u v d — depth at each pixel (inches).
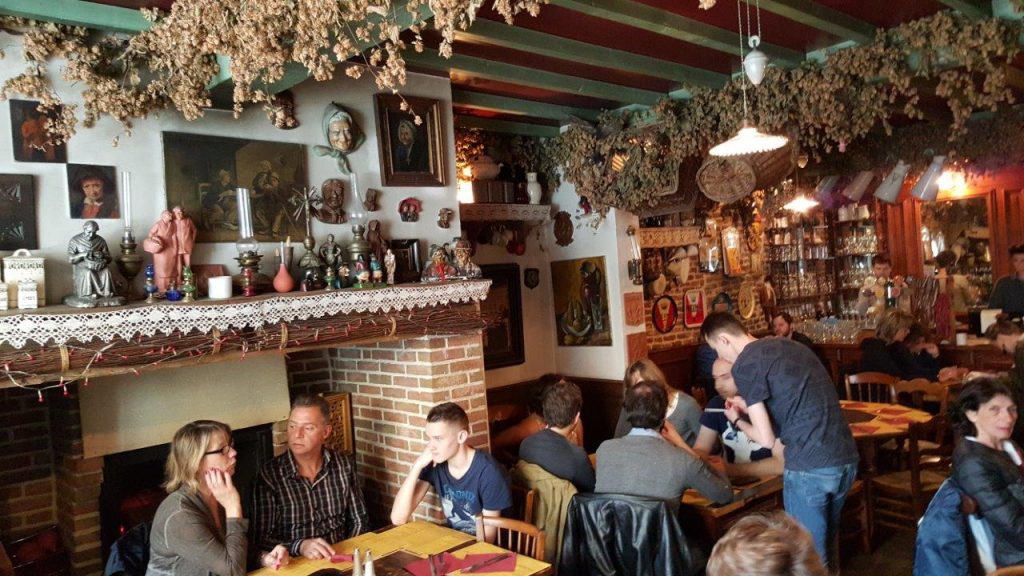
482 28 140.1
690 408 159.8
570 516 113.3
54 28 114.3
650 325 267.4
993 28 137.1
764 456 150.5
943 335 304.3
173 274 122.9
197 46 113.6
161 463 152.6
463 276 161.6
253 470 161.6
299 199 143.9
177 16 111.3
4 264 107.5
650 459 115.8
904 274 373.4
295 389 176.6
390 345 164.4
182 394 147.6
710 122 183.0
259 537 126.0
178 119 130.0
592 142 218.2
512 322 247.8
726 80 186.2
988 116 239.3
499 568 103.1
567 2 123.4
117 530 142.7
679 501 115.8
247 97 120.1
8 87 110.4
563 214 249.6
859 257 374.3
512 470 135.2
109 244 121.2
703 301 292.5
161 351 114.0
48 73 116.3
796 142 179.2
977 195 345.1
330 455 136.5
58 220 116.3
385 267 151.1
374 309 140.7
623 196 215.6
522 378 251.6
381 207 158.1
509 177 237.8
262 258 139.1
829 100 161.8
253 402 157.6
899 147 253.1
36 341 103.2
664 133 201.3
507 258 247.9
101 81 117.6
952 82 147.8
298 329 129.6
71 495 138.2
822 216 363.6
